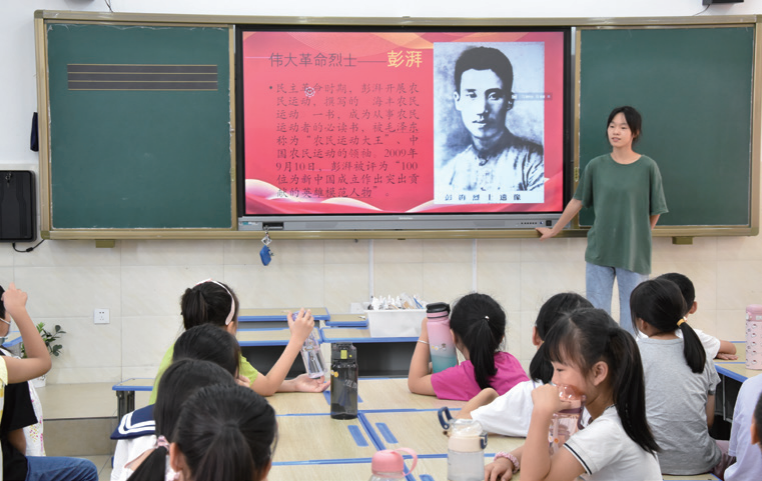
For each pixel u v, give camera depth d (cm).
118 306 448
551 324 204
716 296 484
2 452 209
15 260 441
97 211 435
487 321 226
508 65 450
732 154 463
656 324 216
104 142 433
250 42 439
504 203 455
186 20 433
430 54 448
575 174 454
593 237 411
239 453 93
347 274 463
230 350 168
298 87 444
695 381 208
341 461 170
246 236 442
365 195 450
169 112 436
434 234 450
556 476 139
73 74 429
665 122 459
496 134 453
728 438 321
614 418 145
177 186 439
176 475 117
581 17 453
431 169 452
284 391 245
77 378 446
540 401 143
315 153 446
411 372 244
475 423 155
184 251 452
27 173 434
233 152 439
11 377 204
